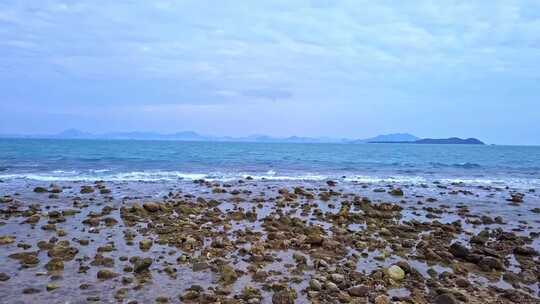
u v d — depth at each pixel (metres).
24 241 9.74
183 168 35.78
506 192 23.72
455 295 6.68
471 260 8.99
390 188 24.52
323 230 11.85
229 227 11.85
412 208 17.08
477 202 19.39
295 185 24.88
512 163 55.53
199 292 6.59
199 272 7.68
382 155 74.19
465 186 26.64
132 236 10.42
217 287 6.88
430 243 10.60
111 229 11.31
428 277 7.87
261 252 9.05
